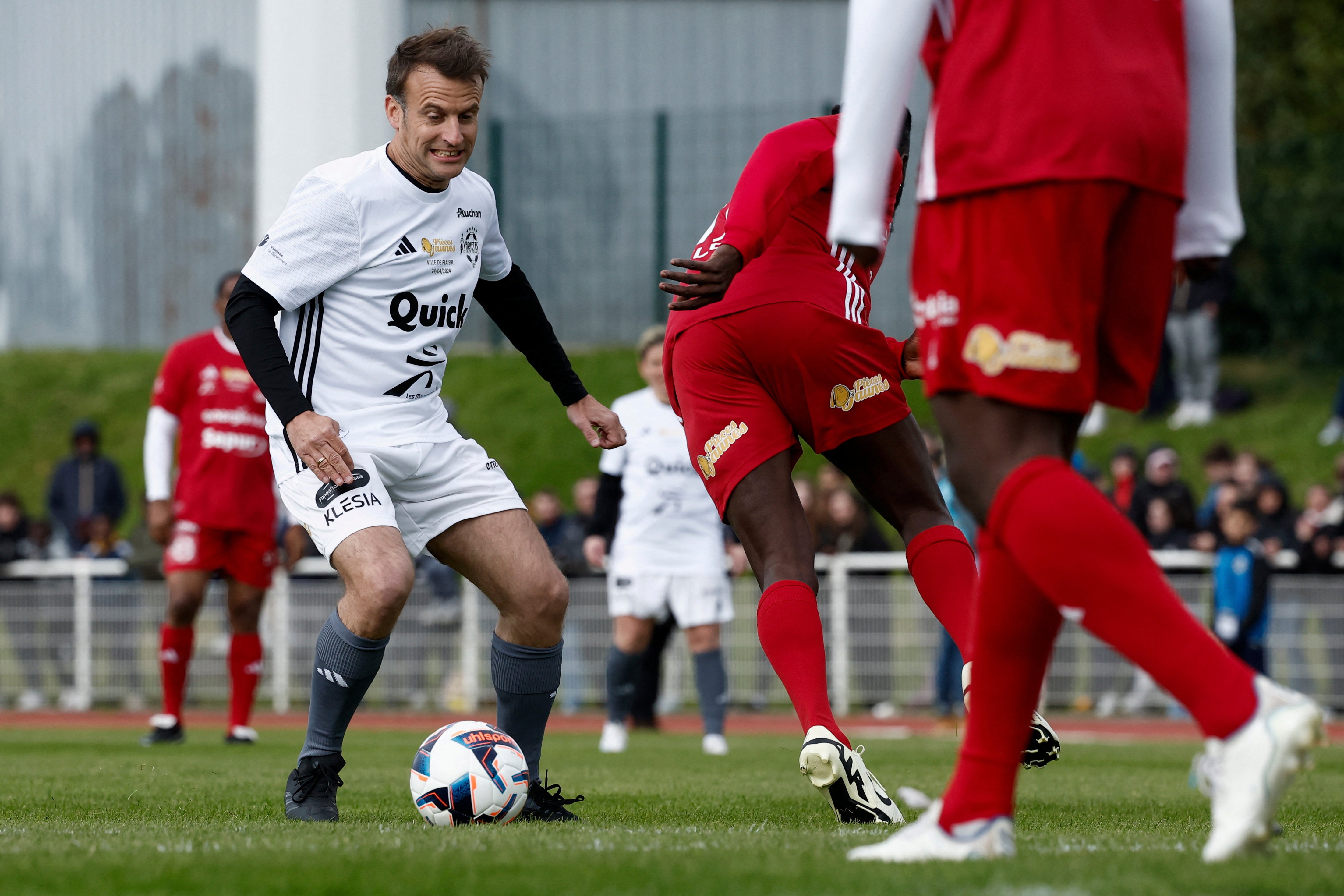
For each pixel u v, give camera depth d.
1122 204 8.50
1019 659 8.71
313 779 13.59
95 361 87.50
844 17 90.75
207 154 89.75
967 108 8.59
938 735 37.91
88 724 43.03
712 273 12.77
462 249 14.46
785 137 13.59
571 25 92.19
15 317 91.31
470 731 13.12
